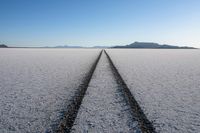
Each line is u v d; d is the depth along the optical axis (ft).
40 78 43.32
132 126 17.99
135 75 48.57
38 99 26.61
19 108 22.97
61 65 72.64
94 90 31.37
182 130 17.42
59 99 26.50
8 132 16.98
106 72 51.80
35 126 18.12
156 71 56.59
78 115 20.62
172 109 22.86
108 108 22.77
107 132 16.83
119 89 32.04
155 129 17.58
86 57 122.62
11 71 54.95
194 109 22.91
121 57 126.93
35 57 122.62
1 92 30.42
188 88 33.81
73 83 37.45
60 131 16.70
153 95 29.01
